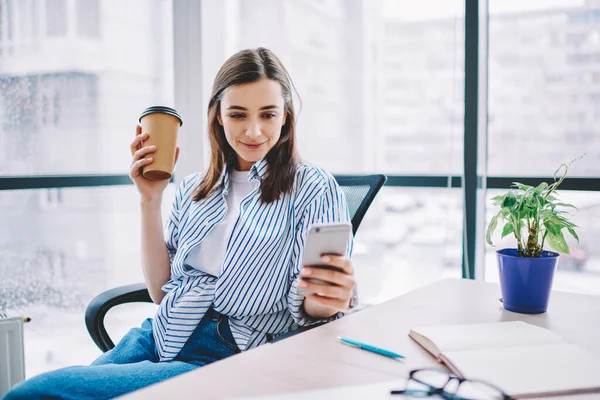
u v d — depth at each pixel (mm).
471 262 2037
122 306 2285
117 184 2203
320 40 2273
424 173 2150
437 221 2145
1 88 1846
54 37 1999
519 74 2006
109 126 2207
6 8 1851
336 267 785
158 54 2400
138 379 873
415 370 635
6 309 1914
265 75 1096
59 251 2070
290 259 1096
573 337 789
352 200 1242
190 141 2408
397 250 2225
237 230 1097
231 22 2416
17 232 1939
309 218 1095
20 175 1884
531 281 907
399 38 2150
